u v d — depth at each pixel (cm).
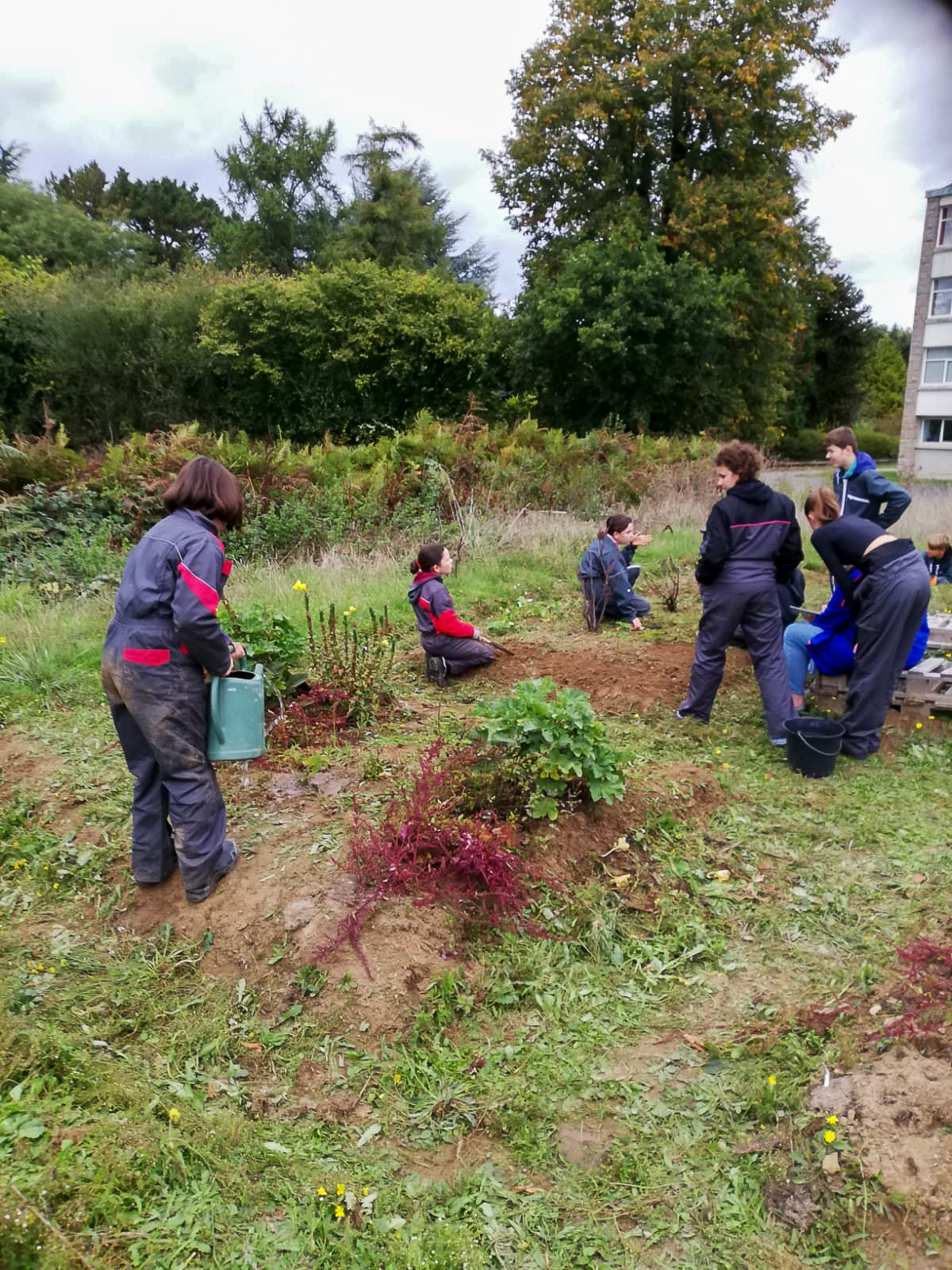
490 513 1250
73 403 3045
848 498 647
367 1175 273
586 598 803
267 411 2795
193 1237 245
